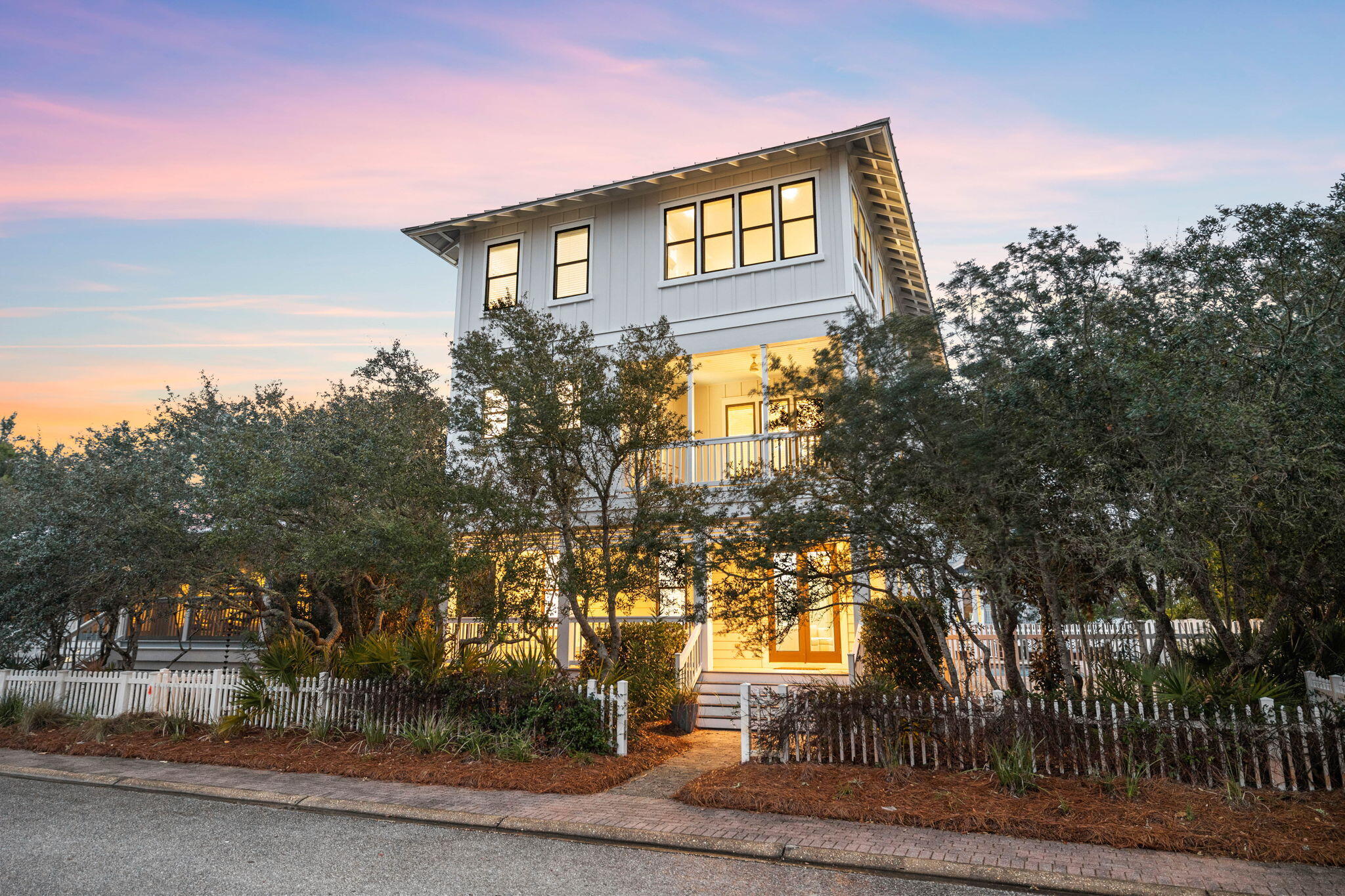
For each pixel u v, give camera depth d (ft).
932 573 30.17
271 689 39.34
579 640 51.78
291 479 40.75
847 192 49.78
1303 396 20.90
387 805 26.27
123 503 43.78
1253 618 43.04
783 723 29.78
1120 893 17.79
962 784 25.71
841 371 31.40
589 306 55.62
